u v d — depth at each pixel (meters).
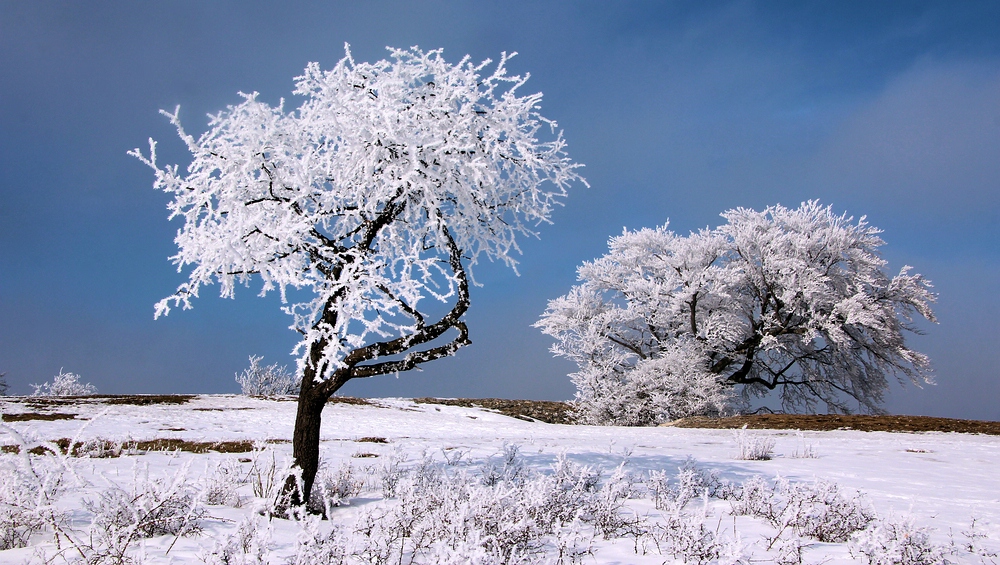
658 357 34.84
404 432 20.00
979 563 3.98
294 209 7.36
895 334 32.16
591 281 36.88
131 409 24.72
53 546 3.83
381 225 7.53
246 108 7.30
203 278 6.89
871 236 33.88
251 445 13.05
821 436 19.36
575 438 17.53
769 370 36.09
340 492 6.74
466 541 3.52
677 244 35.47
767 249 33.50
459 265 7.82
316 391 6.48
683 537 4.09
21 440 3.83
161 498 4.27
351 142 7.48
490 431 21.59
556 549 4.15
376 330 6.66
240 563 3.25
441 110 7.81
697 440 17.00
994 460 12.34
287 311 6.89
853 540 4.59
